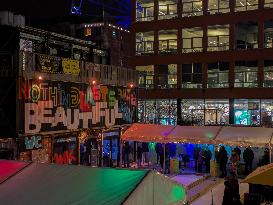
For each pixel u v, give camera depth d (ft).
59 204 26.37
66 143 80.12
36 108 72.69
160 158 97.76
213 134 89.51
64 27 135.95
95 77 88.38
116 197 26.20
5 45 77.66
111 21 168.25
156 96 159.22
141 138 92.99
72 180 29.89
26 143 70.79
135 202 26.40
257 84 144.15
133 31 164.45
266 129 89.04
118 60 165.48
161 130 94.63
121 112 98.07
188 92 154.10
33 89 72.13
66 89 79.87
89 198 26.61
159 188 29.09
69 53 91.50
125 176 29.25
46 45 83.82
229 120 147.74
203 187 77.77
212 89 150.20
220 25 149.89
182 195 32.65
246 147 88.84
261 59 143.54
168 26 158.30
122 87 98.73
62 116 78.64
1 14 86.22
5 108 69.87
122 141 95.86
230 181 57.67
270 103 142.41
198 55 152.87
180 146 103.30
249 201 59.62
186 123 148.25
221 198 70.90
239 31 147.33
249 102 145.48
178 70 156.15
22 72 69.92
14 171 32.76
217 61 150.00
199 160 93.25
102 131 90.33
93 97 87.66
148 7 163.22
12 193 28.68
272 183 43.73
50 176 31.07
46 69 75.00
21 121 69.87
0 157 67.00
